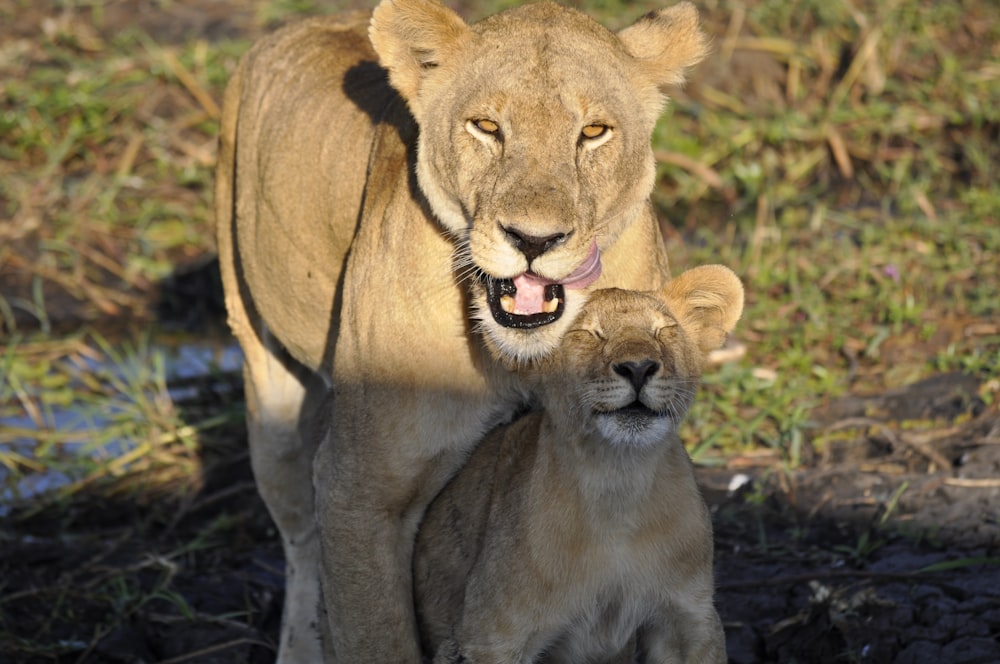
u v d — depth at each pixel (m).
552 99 6.66
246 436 12.30
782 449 10.89
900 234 13.86
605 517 6.81
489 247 6.50
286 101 8.73
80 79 17.45
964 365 11.48
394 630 7.40
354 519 7.32
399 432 7.15
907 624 8.60
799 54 17.17
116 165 16.50
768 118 16.45
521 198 6.42
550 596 6.88
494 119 6.68
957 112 16.16
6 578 10.35
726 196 15.59
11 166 16.53
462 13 18.23
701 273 7.29
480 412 7.21
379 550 7.33
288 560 9.34
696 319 7.34
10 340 14.05
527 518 6.86
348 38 9.02
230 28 18.44
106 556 10.65
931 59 17.17
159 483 11.80
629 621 7.00
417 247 7.07
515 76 6.70
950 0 18.14
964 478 10.09
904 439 10.68
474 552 7.29
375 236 7.37
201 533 10.94
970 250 13.38
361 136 8.02
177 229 15.64
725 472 10.76
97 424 12.77
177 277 15.09
